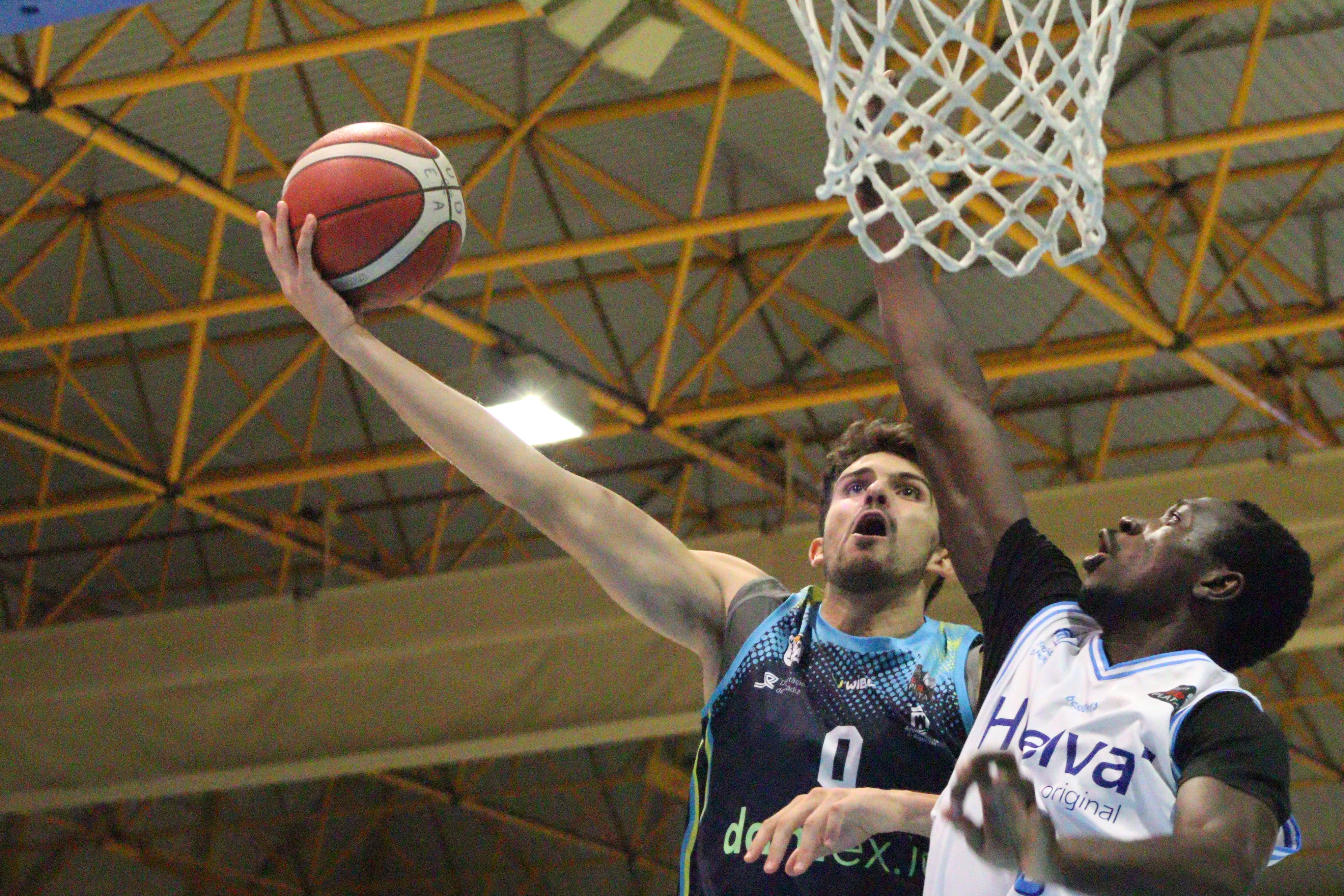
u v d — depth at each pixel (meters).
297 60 10.86
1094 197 3.04
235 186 14.71
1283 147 14.61
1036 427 18.92
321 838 24.23
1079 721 2.54
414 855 25.73
